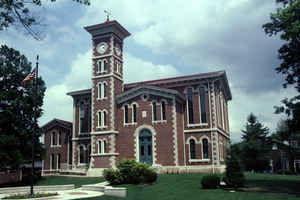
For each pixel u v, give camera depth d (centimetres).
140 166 3077
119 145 4272
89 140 4738
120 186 2955
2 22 1413
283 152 7488
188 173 3875
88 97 4894
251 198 2136
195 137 4112
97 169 4209
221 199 2158
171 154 3919
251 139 6150
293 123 2847
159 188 2739
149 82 4731
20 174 4662
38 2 1430
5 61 4088
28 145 3991
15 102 3966
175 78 4466
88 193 2756
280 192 2411
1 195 2639
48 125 5372
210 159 3966
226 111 5350
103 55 4578
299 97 2819
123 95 4369
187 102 4275
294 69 2914
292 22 2544
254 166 6003
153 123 4106
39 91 4244
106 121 4344
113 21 4478
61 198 2336
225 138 4906
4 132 3888
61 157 5138
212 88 4159
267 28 2812
